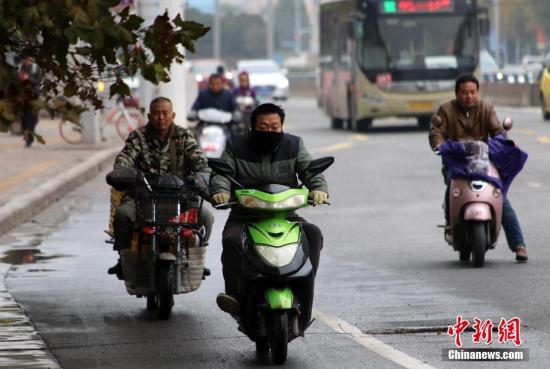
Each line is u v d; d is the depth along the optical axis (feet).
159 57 71.41
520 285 94.07
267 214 69.72
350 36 312.09
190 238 84.58
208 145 194.39
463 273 100.99
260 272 67.92
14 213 139.74
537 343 73.41
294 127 358.64
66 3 66.54
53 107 72.59
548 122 331.77
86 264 111.04
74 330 81.10
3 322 83.46
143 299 93.04
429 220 138.31
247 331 70.64
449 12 307.99
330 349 73.20
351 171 198.90
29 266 109.91
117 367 69.92
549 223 131.85
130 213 85.76
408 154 232.32
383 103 308.19
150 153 88.07
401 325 79.77
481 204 103.35
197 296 93.76
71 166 203.72
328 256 112.88
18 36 67.92
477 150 104.42
